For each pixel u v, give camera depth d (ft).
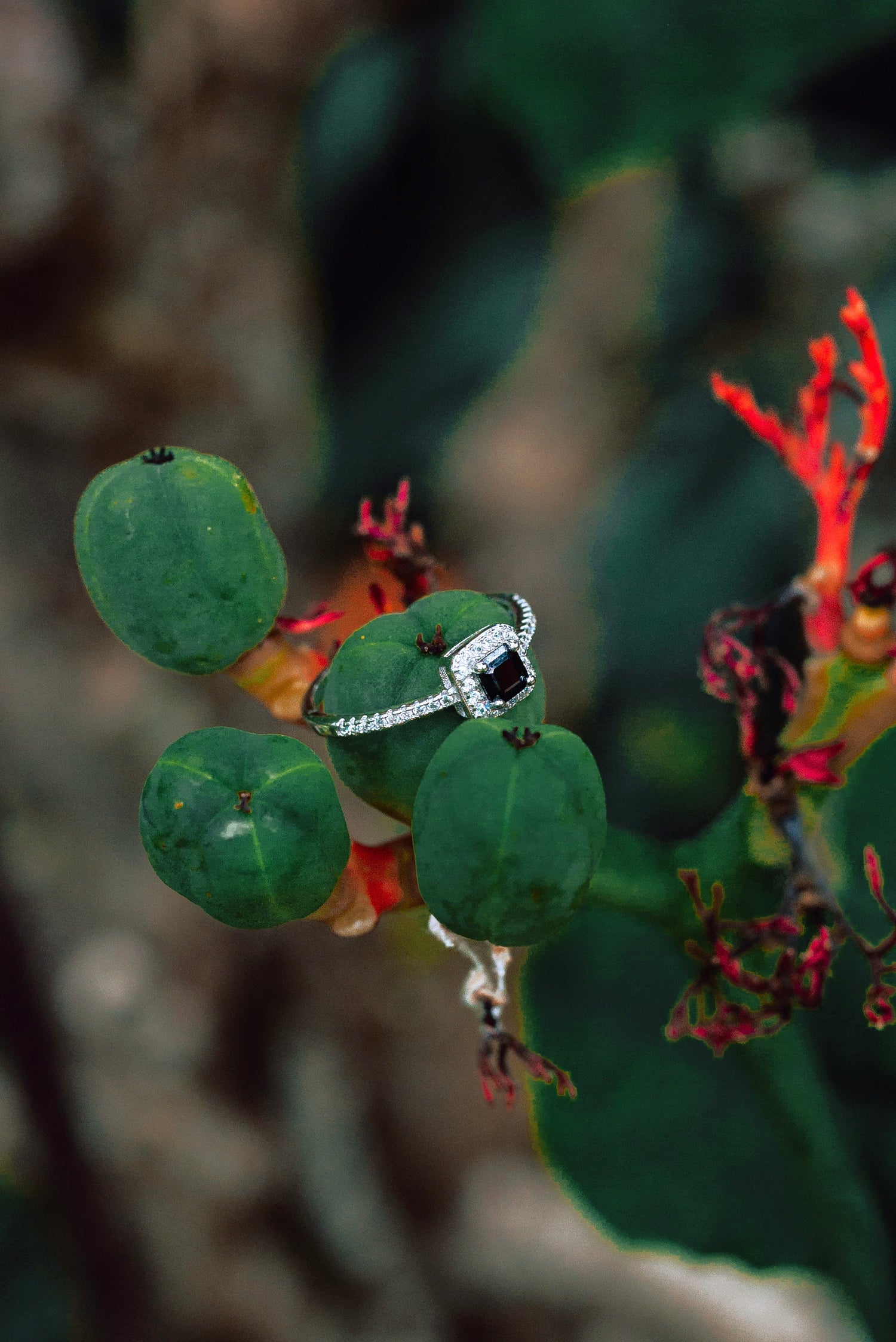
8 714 2.86
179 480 1.16
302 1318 2.64
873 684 1.18
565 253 3.53
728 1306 2.70
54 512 3.09
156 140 3.17
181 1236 2.56
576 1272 2.81
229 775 1.14
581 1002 1.36
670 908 1.21
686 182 3.35
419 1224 2.95
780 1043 1.24
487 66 2.17
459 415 3.58
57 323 3.07
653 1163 1.34
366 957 3.14
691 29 2.09
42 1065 2.37
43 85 2.96
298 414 3.51
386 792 1.16
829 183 3.11
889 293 2.62
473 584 3.63
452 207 3.44
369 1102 3.04
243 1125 2.78
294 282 3.44
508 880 1.12
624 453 3.53
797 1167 1.25
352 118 3.27
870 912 1.32
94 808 2.88
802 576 1.20
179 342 3.23
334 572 3.53
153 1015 2.75
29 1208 2.38
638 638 3.15
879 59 2.80
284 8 3.19
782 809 1.19
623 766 3.21
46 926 2.74
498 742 1.12
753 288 3.27
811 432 1.20
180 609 1.17
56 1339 2.30
